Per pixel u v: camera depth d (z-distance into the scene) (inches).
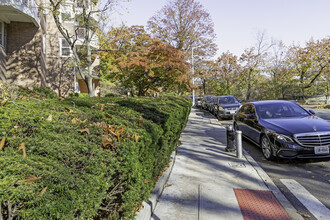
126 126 117.6
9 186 52.0
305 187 189.0
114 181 99.4
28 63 620.4
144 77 470.0
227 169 224.1
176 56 437.7
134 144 101.7
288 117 289.4
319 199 168.1
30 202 53.1
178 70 460.4
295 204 161.2
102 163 80.4
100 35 513.3
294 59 1642.5
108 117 125.4
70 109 118.8
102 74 652.1
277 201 161.2
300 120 269.0
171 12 1145.4
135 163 99.8
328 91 1738.4
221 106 665.6
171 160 242.7
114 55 476.1
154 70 453.4
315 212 149.9
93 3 478.0
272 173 223.0
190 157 263.9
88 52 505.7
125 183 100.3
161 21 1173.7
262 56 1707.7
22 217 53.1
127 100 223.8
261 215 143.3
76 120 104.0
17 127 80.7
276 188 182.2
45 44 743.1
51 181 59.6
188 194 170.1
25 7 537.3
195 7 1162.6
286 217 141.2
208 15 1195.9
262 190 178.1
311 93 1861.5
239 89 1919.3
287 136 242.2
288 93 1734.7
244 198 165.0
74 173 68.1
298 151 235.5
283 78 1731.1
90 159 77.3
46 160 66.9
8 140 72.2
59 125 91.8
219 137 383.6
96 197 72.6
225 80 1845.5
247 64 1729.8
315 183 195.6
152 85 503.8
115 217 98.6
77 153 77.1
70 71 763.4
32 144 72.7
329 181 197.9
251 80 1760.6
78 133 92.4
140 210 132.3
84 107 138.9
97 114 122.3
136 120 139.8
